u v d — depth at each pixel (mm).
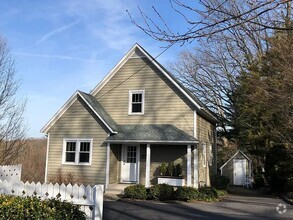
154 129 20828
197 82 36062
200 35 4430
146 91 21922
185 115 20766
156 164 21172
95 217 8281
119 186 20453
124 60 22703
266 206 16125
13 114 21172
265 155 23641
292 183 22500
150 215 12727
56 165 21859
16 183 9148
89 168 21047
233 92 28719
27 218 7406
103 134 21125
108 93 22828
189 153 19750
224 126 33344
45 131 22422
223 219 12344
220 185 24562
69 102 22078
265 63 13305
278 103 11227
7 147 20469
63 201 8109
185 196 17406
